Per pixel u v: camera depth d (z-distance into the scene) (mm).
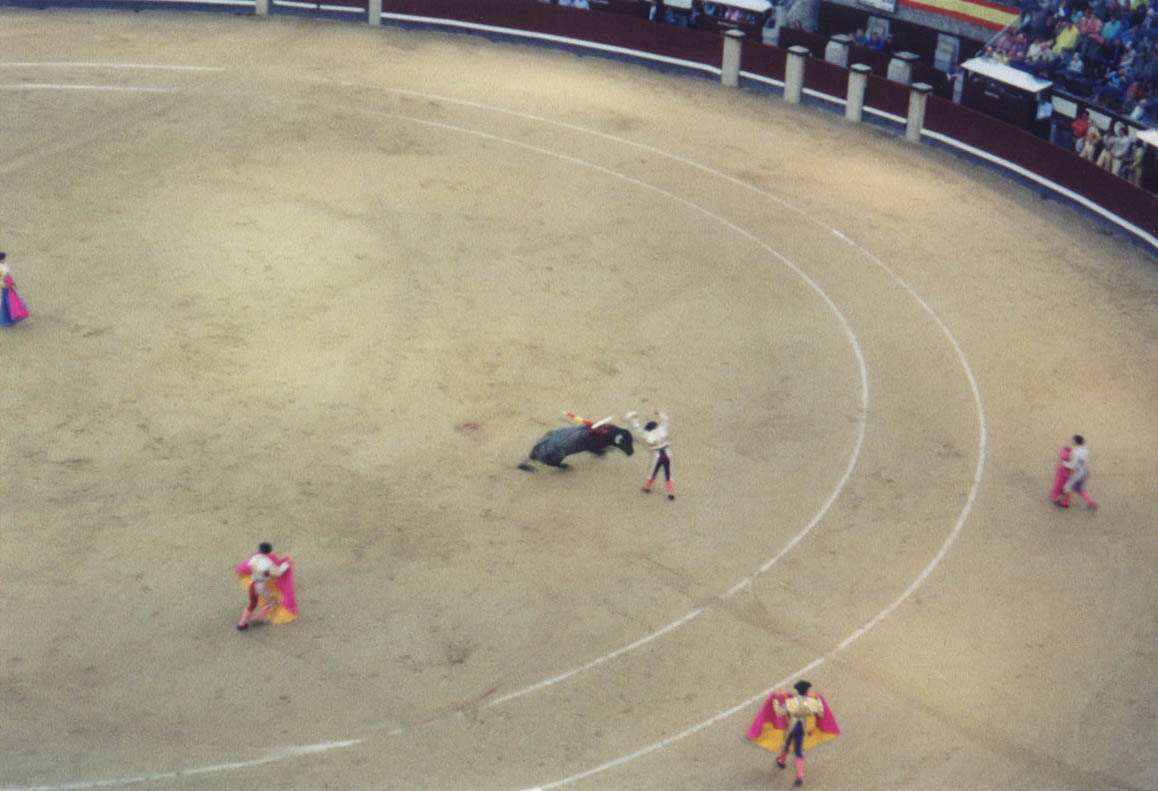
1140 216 36781
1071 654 22500
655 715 20891
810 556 24453
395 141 39750
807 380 29688
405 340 30219
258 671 21266
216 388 28156
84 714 20250
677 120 42750
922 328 31969
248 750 19797
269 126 40094
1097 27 39281
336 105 41875
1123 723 21156
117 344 29375
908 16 44469
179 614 22297
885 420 28453
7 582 22688
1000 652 22469
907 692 21562
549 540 24531
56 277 31688
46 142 38094
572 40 47688
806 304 32688
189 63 44125
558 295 32406
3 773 19109
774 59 44781
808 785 19719
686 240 35344
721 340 30969
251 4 48750
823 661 22109
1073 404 29359
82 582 22812
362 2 48750
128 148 38156
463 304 31766
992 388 29766
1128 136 37312
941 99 41594
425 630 22297
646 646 22250
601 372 29531
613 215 36406
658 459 25266
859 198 38375
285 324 30531
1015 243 36531
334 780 19375
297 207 35594
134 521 24297
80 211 34625
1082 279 34875
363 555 23875
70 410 27172
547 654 21969
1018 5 41688
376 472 26031
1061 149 38844
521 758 19969
